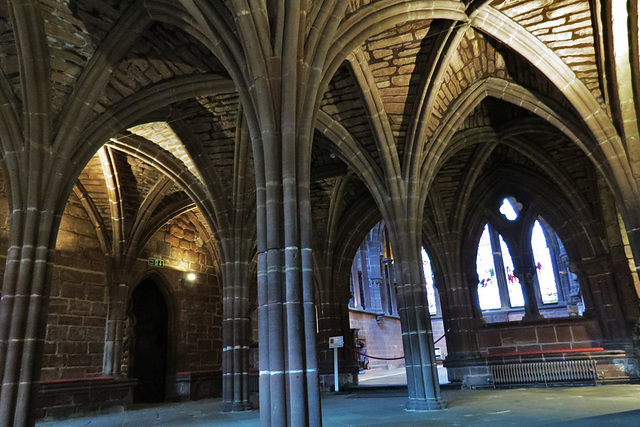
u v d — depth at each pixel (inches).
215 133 487.8
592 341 584.7
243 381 482.3
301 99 284.5
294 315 245.8
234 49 289.0
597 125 402.6
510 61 435.8
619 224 575.2
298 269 253.8
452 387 601.6
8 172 347.9
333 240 700.7
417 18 363.6
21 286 328.2
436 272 660.7
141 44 365.7
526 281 683.4
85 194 575.2
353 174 624.4
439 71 413.1
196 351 706.8
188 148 490.9
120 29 346.9
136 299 708.7
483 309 1122.0
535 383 562.9
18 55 337.1
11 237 338.3
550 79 402.3
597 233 582.6
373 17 346.3
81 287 560.1
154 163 519.5
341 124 470.0
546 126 519.2
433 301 1290.6
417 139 450.9
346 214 703.1
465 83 462.3
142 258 647.1
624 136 392.5
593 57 390.0
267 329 249.4
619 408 348.5
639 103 383.9
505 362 583.5
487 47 420.8
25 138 349.1
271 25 282.7
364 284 1213.1
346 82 427.2
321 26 299.6
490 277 1135.0
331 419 372.8
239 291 502.9
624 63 377.4
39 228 343.3
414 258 440.8
